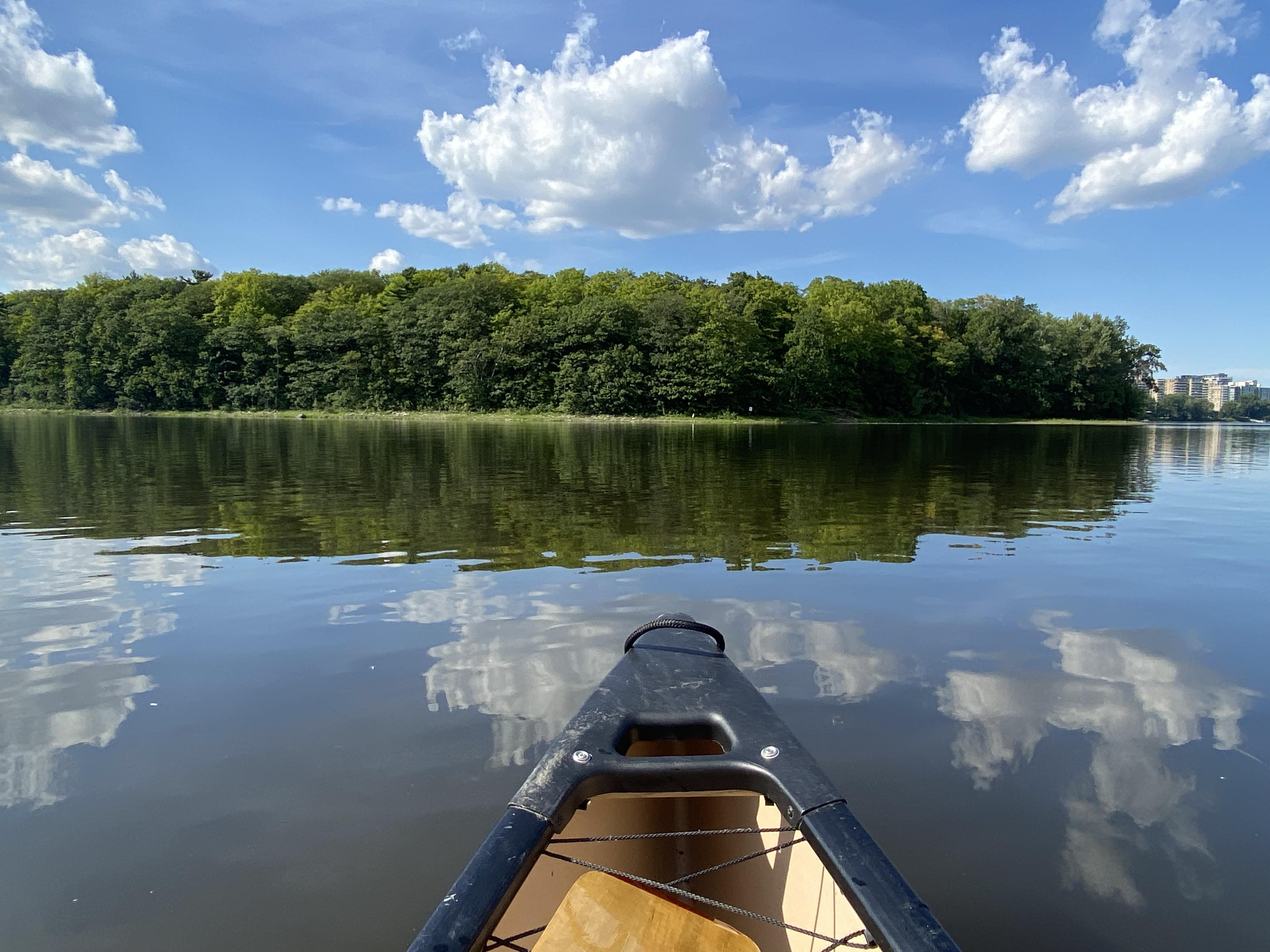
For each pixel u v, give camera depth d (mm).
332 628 6051
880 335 63219
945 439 35969
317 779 3842
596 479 15586
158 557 8336
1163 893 3051
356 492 13258
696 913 2617
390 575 7605
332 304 71062
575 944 2322
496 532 9789
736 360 56031
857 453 24797
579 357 56469
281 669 5230
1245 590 7301
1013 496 13750
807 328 57719
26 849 3312
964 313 71188
